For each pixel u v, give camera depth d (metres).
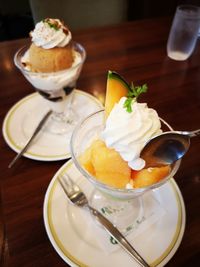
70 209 0.21
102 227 0.20
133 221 0.20
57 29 0.29
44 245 0.19
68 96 0.30
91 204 0.22
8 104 0.31
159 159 0.18
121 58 0.39
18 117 0.29
